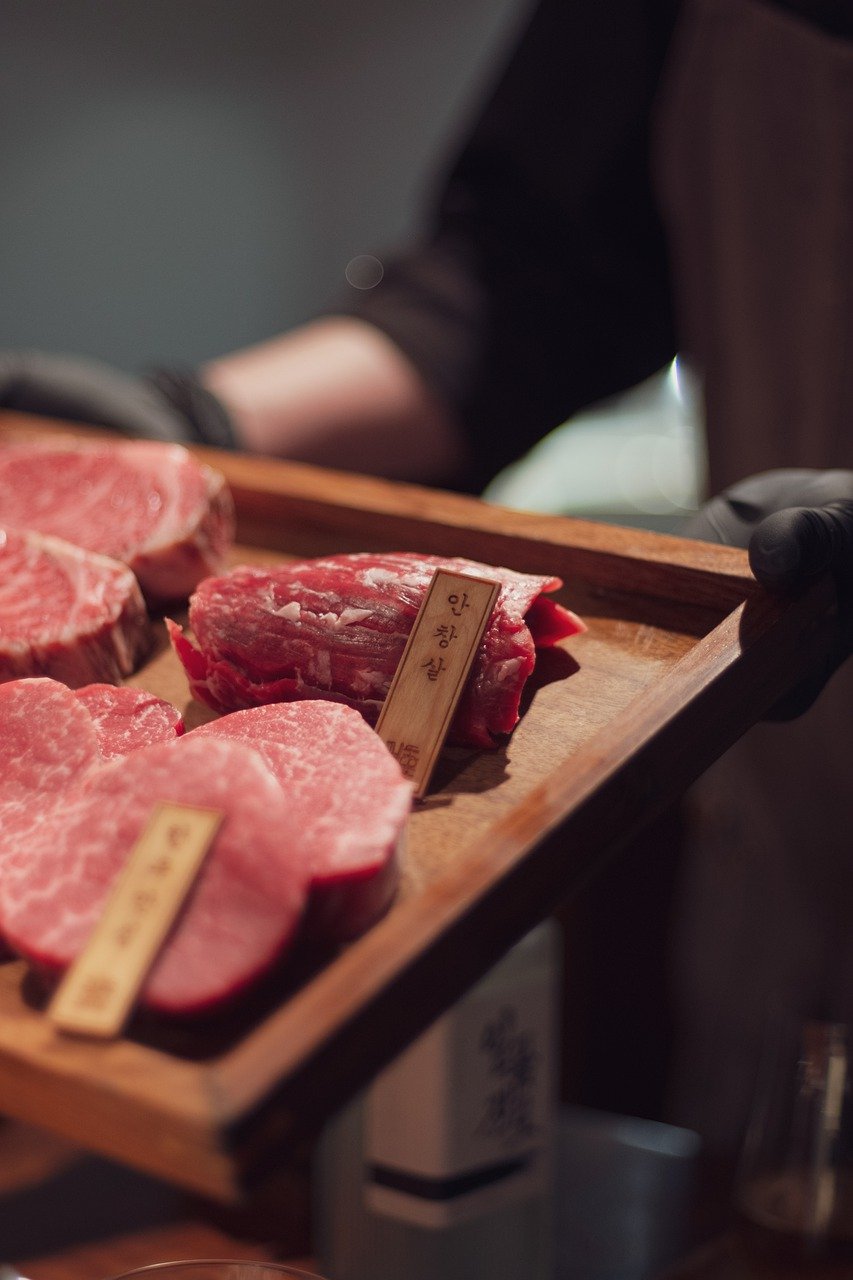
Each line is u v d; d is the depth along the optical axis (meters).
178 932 0.53
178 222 4.39
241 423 1.40
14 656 0.83
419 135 4.53
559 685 0.83
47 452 1.08
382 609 0.80
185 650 0.83
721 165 1.38
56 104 4.00
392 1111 0.83
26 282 4.07
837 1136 0.91
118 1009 0.50
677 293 1.51
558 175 1.53
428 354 1.49
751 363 1.41
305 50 4.48
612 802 0.63
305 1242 0.92
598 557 0.93
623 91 1.48
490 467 1.55
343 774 0.63
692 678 0.71
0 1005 0.56
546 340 1.53
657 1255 0.94
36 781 0.67
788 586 0.79
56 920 0.56
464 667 0.75
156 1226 0.94
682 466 2.74
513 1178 0.85
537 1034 0.85
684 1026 1.56
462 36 4.36
